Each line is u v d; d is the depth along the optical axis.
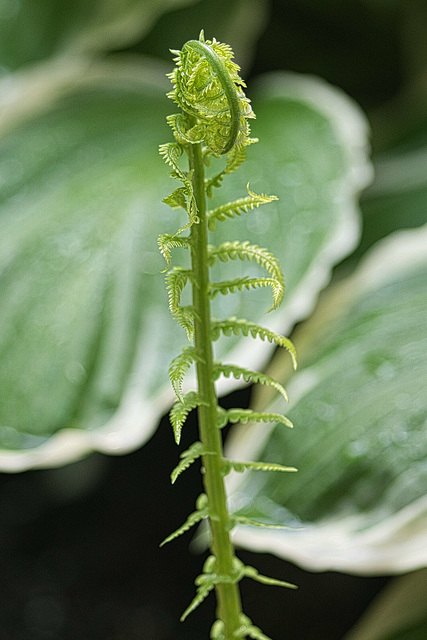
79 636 1.36
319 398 0.87
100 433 0.82
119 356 0.85
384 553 0.78
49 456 0.81
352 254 1.22
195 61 0.62
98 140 1.13
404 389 0.85
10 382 0.84
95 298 0.87
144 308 0.87
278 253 0.88
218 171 0.97
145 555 1.57
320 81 1.21
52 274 0.89
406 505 0.79
